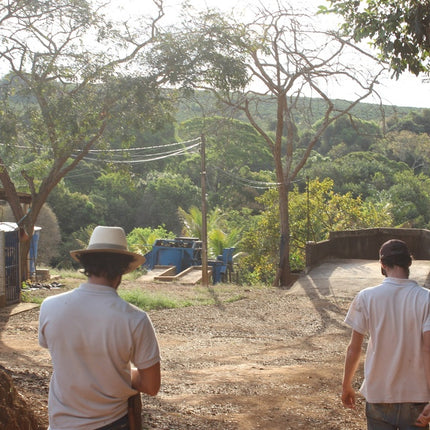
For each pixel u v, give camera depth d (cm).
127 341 238
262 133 2345
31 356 859
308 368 798
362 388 326
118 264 250
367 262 2150
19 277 1490
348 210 3150
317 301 1594
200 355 923
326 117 2336
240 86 1639
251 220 4603
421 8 764
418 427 306
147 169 6016
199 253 3002
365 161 5631
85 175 5359
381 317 311
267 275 3198
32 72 1490
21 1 1441
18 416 379
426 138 6575
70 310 241
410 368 307
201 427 505
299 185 5312
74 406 238
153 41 1586
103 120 1547
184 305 1567
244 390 659
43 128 1486
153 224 5291
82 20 1488
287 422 533
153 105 1584
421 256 2322
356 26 832
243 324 1284
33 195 1752
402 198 4772
